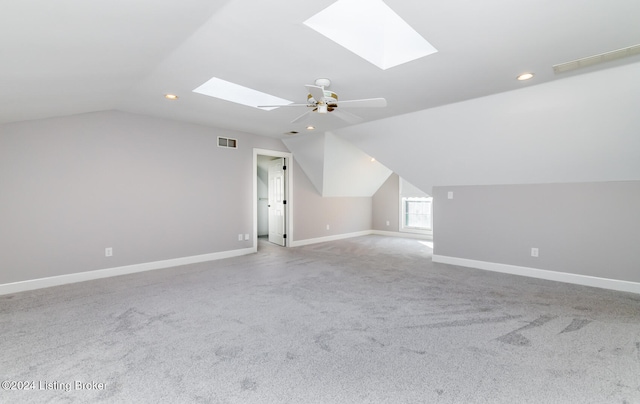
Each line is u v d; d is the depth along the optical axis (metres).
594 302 2.94
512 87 2.98
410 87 2.98
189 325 2.44
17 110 2.87
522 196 3.98
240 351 2.04
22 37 1.63
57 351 2.03
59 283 3.50
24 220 3.29
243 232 5.30
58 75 2.27
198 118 4.27
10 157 3.21
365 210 7.91
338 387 1.67
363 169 6.76
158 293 3.21
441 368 1.85
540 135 3.33
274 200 6.48
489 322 2.50
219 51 2.22
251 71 2.58
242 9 1.68
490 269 4.26
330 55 2.29
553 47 2.17
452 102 3.45
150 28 1.81
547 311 2.72
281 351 2.05
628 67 2.47
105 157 3.82
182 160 4.50
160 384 1.68
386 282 3.64
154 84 2.92
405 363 1.91
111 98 3.27
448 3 1.64
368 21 2.33
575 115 2.98
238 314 2.66
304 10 1.71
